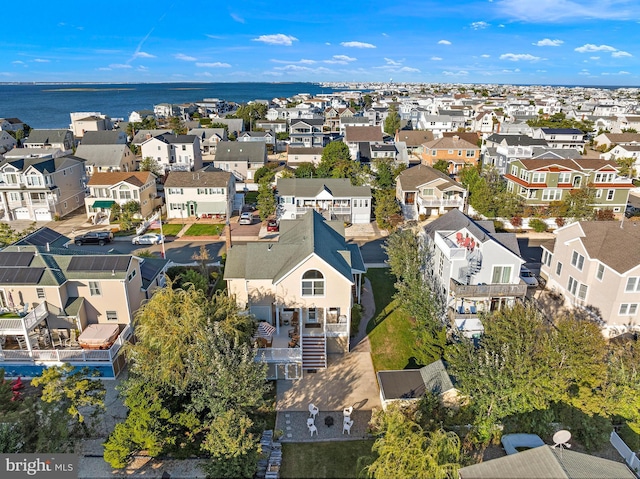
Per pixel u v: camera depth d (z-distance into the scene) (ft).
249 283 107.24
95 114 501.56
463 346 86.07
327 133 451.94
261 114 568.00
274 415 88.38
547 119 529.45
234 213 225.15
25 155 246.68
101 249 174.70
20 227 201.05
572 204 197.98
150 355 82.94
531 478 55.31
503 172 260.01
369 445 80.64
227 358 77.25
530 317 88.43
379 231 197.77
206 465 72.33
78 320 103.60
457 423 79.77
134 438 72.90
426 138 373.81
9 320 94.89
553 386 78.13
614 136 347.56
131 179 213.66
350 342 112.78
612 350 88.33
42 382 75.46
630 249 111.14
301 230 122.01
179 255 169.68
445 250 113.80
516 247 116.88
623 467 58.95
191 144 295.89
